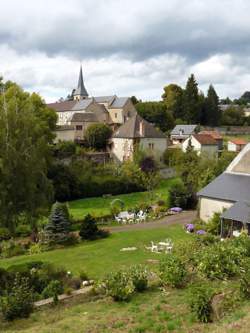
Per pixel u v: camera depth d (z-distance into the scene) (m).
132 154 69.19
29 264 25.16
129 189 60.06
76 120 82.69
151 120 107.88
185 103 120.94
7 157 28.33
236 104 191.88
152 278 20.92
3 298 17.69
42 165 30.83
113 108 96.12
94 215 44.16
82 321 15.55
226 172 42.03
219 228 35.88
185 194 48.06
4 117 29.30
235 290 15.52
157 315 15.11
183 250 24.27
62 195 53.81
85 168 60.91
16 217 29.72
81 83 132.25
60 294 19.88
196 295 14.75
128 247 32.09
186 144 80.12
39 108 59.31
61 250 33.09
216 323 13.18
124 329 14.09
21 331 15.19
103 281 19.80
